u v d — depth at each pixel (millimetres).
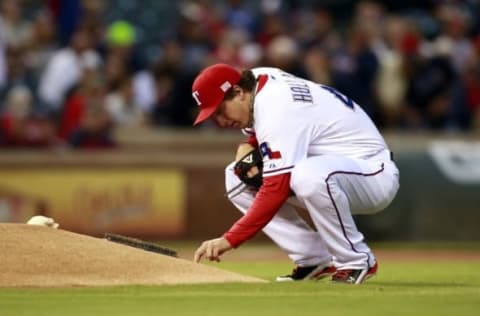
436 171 52594
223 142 56844
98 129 54469
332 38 64812
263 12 66438
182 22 61875
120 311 19234
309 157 24625
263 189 24000
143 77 59906
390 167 25062
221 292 22219
